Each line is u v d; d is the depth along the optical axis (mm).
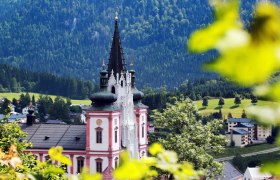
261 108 5570
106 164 178375
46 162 14359
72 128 188625
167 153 9117
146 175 7605
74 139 184875
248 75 4980
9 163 15664
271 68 4945
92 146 179000
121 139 184750
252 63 4961
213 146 138125
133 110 187125
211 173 129250
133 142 186250
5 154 16297
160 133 153875
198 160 126000
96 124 178375
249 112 5621
